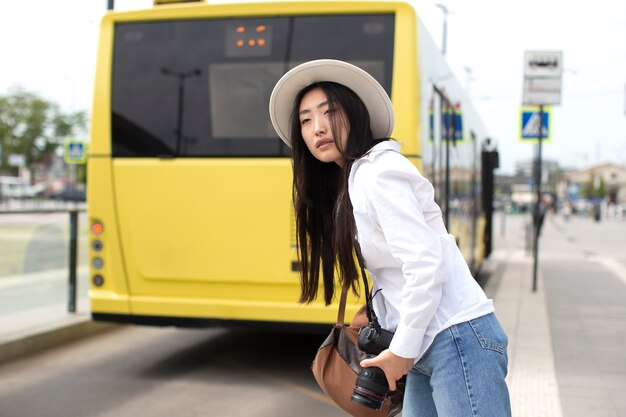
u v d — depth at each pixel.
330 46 6.05
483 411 2.14
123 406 5.47
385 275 2.31
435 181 7.01
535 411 4.89
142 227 6.22
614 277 13.80
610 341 7.41
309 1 6.10
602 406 5.04
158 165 6.21
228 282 6.07
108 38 6.42
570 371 6.11
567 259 18.50
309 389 5.98
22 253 8.25
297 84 2.48
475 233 12.52
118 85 6.36
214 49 6.25
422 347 2.20
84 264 9.17
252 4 6.18
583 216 76.75
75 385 6.10
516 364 6.26
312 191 2.62
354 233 2.31
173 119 6.23
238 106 6.14
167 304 6.17
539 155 11.66
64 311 8.63
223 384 6.14
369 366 2.17
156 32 6.35
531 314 9.00
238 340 8.12
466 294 2.24
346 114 2.38
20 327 7.62
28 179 72.62
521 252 21.11
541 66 11.44
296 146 2.56
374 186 2.17
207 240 6.10
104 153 6.33
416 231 2.12
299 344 7.93
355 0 6.04
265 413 5.29
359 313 2.54
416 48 5.95
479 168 13.71
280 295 5.98
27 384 6.13
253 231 6.02
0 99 53.72
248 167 6.04
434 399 2.27
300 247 2.67
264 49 6.16
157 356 7.25
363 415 2.51
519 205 77.31
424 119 6.22
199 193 6.12
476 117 12.96
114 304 6.27
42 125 54.28
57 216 8.61
